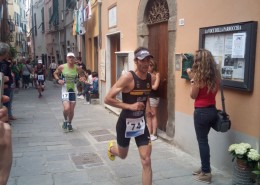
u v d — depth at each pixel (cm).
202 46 463
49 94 1602
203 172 415
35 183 416
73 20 1781
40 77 1497
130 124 355
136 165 483
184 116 536
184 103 535
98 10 1122
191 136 518
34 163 495
